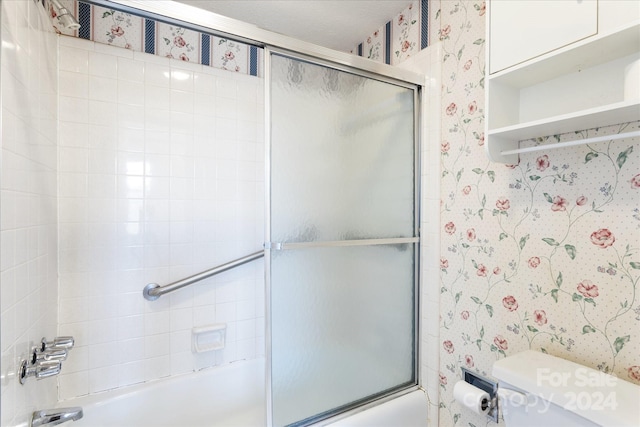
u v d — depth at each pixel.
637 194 0.91
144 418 1.59
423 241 1.63
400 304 1.61
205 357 1.81
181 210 1.73
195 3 1.66
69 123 1.47
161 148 1.68
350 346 1.46
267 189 1.24
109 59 1.56
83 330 1.52
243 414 1.82
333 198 1.39
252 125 1.92
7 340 0.83
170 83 1.70
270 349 1.25
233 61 1.86
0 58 0.77
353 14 1.78
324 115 1.37
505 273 1.26
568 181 1.06
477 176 1.37
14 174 0.88
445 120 1.51
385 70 1.50
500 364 1.04
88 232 1.52
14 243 0.88
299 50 1.28
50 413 1.06
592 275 1.01
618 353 0.95
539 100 1.10
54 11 1.42
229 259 1.86
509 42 1.03
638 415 0.78
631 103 0.77
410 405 1.54
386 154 1.55
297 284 1.32
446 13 1.51
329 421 1.37
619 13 0.80
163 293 1.65
